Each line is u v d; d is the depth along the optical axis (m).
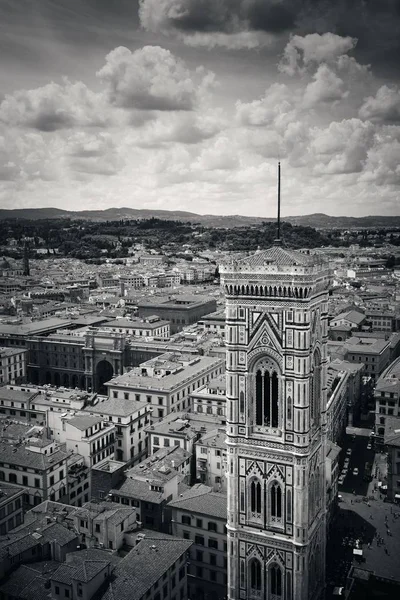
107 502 147.25
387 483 188.75
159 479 155.38
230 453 110.19
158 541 130.88
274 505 108.62
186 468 180.38
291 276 99.69
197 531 144.62
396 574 142.75
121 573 118.44
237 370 107.44
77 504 182.00
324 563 118.94
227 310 106.69
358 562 149.00
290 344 102.50
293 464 105.06
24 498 171.25
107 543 134.25
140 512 150.25
